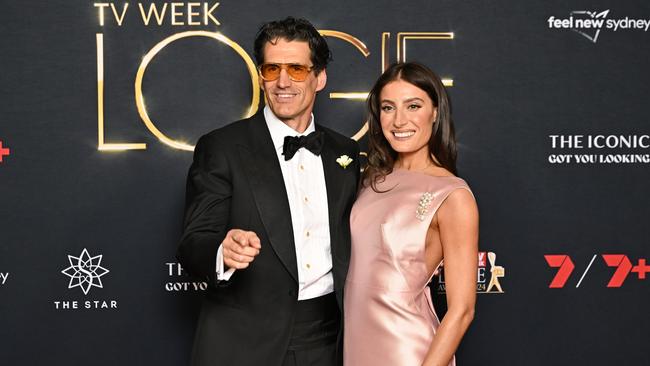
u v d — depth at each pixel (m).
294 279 2.01
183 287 2.94
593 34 3.01
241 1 2.94
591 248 3.02
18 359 2.89
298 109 2.14
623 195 3.03
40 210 2.89
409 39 2.97
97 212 2.91
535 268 3.02
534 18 3.00
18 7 2.88
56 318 2.91
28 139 2.88
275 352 1.99
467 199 1.97
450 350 1.93
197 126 2.94
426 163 2.13
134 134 2.92
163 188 2.93
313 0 2.95
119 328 2.93
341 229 2.13
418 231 1.98
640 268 3.03
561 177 3.01
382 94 2.11
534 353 3.02
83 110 2.90
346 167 2.22
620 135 3.02
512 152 3.00
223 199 2.02
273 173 2.07
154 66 2.92
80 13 2.90
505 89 2.99
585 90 3.01
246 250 1.67
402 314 1.98
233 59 2.94
